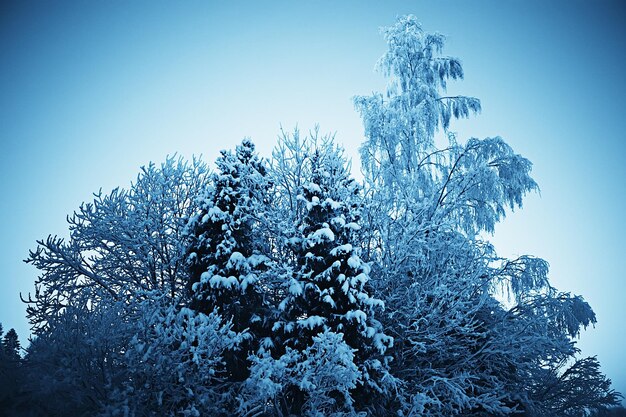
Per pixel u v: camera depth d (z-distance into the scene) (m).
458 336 14.16
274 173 14.89
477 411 13.48
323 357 10.10
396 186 17.69
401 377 13.16
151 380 9.80
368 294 13.03
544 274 15.53
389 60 20.75
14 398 9.77
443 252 14.87
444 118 19.88
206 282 12.13
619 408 15.56
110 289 14.72
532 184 17.48
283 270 12.56
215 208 12.52
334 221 12.37
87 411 9.67
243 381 11.46
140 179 15.85
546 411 14.41
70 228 14.59
